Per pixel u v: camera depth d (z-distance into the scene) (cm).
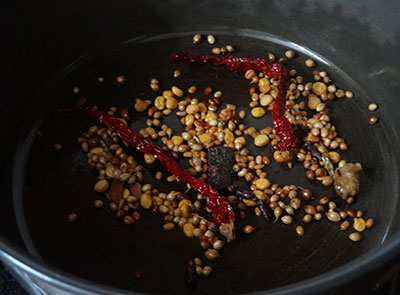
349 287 18
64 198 27
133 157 28
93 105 30
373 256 18
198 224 25
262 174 27
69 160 28
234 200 26
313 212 26
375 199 27
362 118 30
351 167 27
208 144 28
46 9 30
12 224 26
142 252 25
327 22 32
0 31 29
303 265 24
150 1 33
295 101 31
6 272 27
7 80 30
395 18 29
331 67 33
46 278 17
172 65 32
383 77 31
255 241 25
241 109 30
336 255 25
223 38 34
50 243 25
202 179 27
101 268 24
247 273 24
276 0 33
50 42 31
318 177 27
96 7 32
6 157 29
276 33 34
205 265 24
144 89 31
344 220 26
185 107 30
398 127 30
